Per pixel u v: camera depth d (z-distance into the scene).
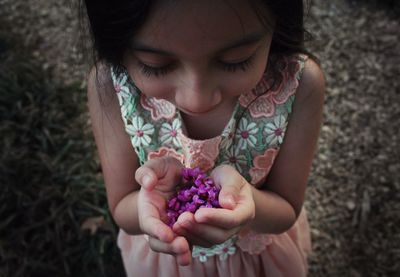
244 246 0.58
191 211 0.42
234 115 0.48
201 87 0.37
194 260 0.60
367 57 1.17
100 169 1.00
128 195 0.56
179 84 0.38
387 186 0.98
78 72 1.16
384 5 1.26
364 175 1.00
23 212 0.92
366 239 0.93
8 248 0.89
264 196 0.52
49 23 1.27
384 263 0.90
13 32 1.25
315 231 0.94
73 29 1.25
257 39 0.36
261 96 0.49
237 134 0.50
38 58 1.19
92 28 0.39
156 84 0.39
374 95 1.11
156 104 0.49
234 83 0.38
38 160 0.98
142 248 0.62
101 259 0.87
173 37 0.34
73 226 0.91
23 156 0.98
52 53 1.20
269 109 0.49
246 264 0.60
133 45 0.36
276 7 0.36
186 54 0.35
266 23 0.36
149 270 0.62
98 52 0.41
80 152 1.01
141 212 0.42
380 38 1.20
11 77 1.08
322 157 1.03
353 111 1.09
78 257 0.89
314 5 1.27
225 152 0.50
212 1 0.32
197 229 0.40
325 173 1.01
